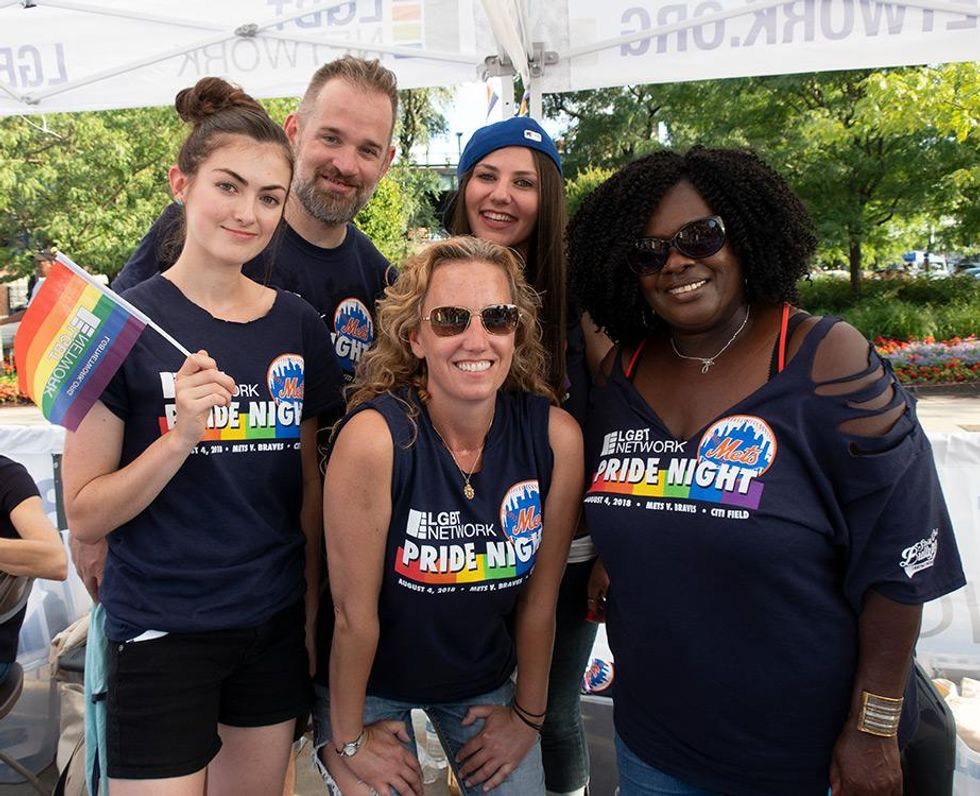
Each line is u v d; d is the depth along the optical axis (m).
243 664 2.01
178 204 2.36
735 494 1.59
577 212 1.97
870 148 14.89
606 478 1.81
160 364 1.85
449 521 1.85
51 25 4.00
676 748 1.75
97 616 2.04
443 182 23.45
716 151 1.74
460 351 1.81
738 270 1.72
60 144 16.58
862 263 18.09
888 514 1.54
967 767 2.55
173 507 1.87
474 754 2.11
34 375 1.83
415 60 3.84
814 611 1.60
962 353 14.78
